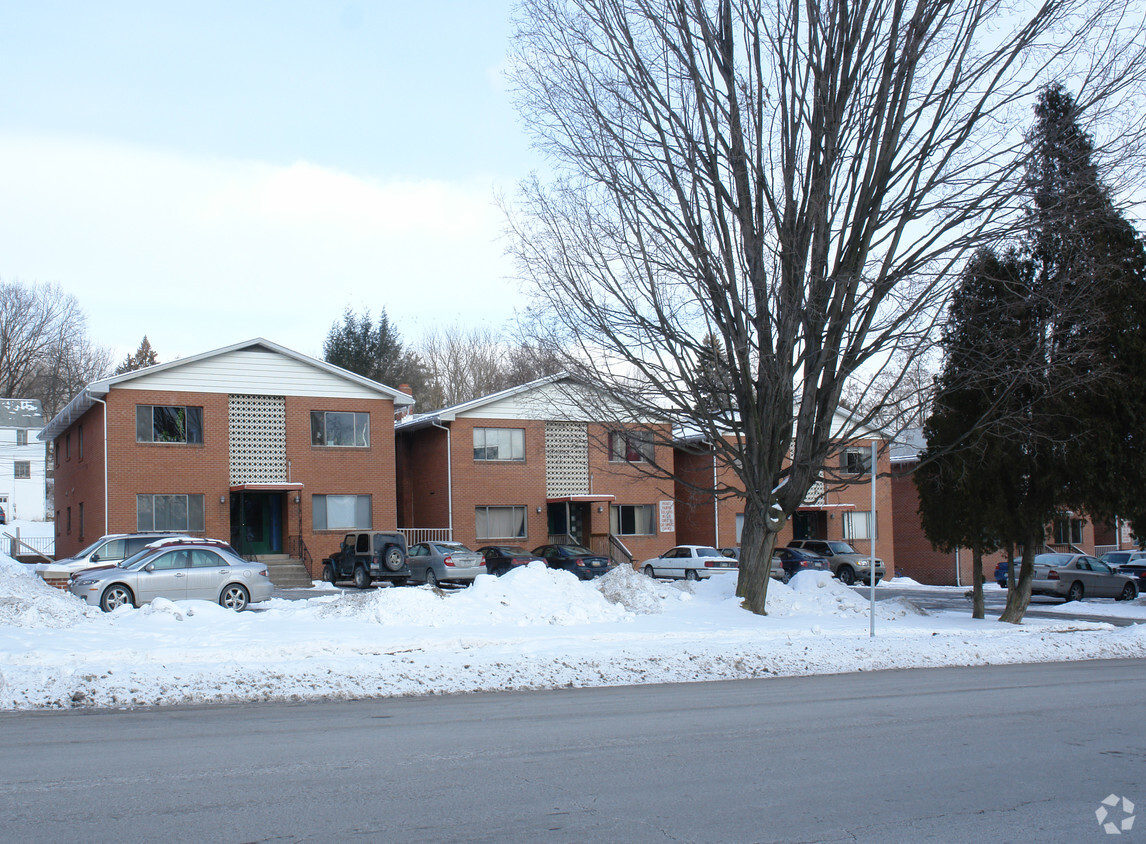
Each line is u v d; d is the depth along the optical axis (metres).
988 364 20.36
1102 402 20.73
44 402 76.69
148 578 21.50
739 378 20.14
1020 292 20.55
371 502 37.84
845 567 40.41
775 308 19.34
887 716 10.13
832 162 18.44
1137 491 20.56
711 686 12.73
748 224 19.00
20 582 18.02
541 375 24.33
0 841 5.51
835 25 18.47
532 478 41.19
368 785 6.90
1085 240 19.97
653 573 38.78
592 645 15.36
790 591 23.52
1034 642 17.72
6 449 66.75
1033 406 20.72
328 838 5.60
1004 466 22.09
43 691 10.70
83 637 14.78
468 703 10.97
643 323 19.38
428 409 71.44
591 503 42.12
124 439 33.72
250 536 37.06
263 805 6.32
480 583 20.06
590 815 6.16
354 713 10.17
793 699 11.41
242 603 22.36
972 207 17.86
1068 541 39.00
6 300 74.44
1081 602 31.09
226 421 35.47
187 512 34.62
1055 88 19.94
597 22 18.83
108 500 33.25
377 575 31.12
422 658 13.38
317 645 14.17
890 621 21.84
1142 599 33.00
